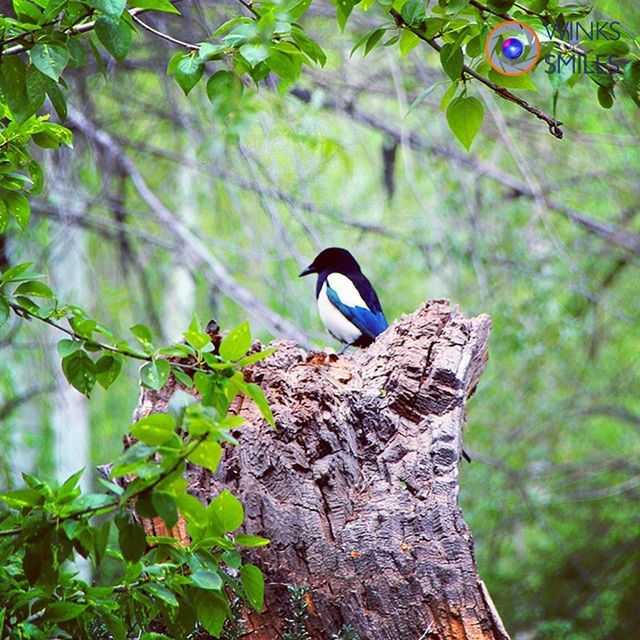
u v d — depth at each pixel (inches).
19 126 237.9
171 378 266.1
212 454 181.6
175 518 184.7
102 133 567.2
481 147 679.1
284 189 528.4
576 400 769.6
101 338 597.3
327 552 246.7
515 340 640.4
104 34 217.9
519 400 754.8
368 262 693.3
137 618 222.7
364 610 242.2
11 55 223.3
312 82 523.8
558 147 665.6
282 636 244.4
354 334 524.1
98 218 581.9
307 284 662.5
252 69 243.4
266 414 206.1
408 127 625.9
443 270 676.7
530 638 682.2
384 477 257.0
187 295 691.4
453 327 284.8
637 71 232.8
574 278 669.9
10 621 212.2
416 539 246.7
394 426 262.8
